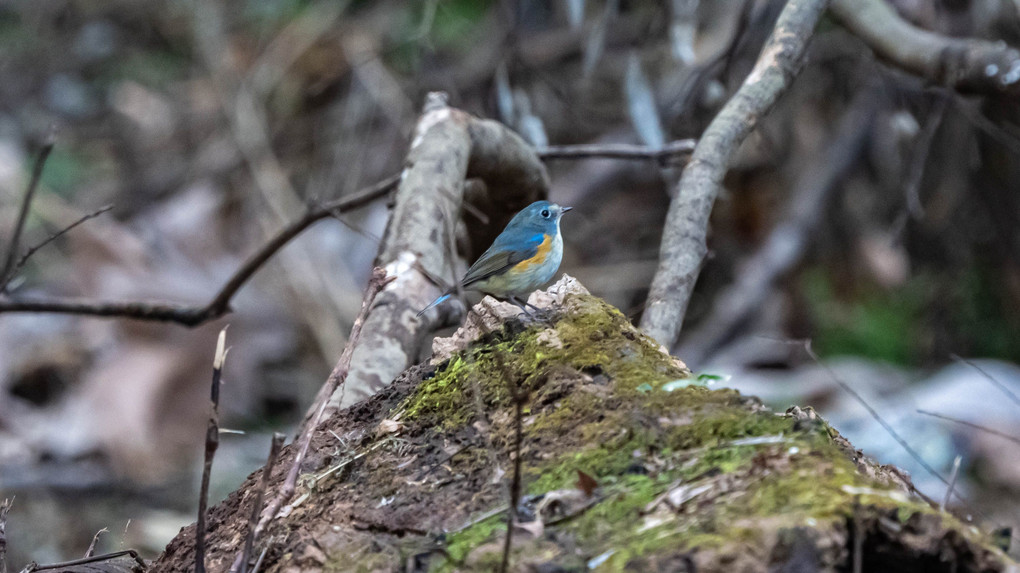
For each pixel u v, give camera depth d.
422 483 3.87
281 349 15.23
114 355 14.56
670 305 6.09
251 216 17.05
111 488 13.04
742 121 6.83
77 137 19.36
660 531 3.15
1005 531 3.28
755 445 3.42
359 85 17.20
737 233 15.87
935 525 2.98
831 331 15.26
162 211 16.95
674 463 3.47
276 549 3.89
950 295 15.16
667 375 4.07
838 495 3.07
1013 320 14.80
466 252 8.84
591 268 15.70
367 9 18.55
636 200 16.34
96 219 16.19
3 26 21.09
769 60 7.12
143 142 18.84
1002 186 13.61
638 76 10.47
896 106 12.30
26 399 14.70
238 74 18.05
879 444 11.74
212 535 4.33
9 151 17.69
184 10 19.98
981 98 9.72
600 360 4.08
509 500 3.55
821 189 14.82
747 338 14.80
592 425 3.75
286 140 17.84
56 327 15.13
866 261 14.95
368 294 4.50
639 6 15.66
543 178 8.24
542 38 16.20
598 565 3.08
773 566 2.91
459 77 16.09
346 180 16.73
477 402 3.97
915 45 8.32
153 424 13.87
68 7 21.08
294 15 18.50
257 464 13.38
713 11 14.10
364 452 4.21
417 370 4.71
